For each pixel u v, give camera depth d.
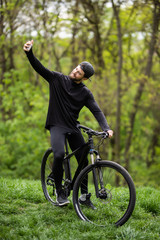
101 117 4.20
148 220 4.18
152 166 18.88
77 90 4.16
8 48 12.75
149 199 4.84
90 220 4.02
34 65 3.99
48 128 4.25
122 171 3.71
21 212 4.17
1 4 10.19
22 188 5.02
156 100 14.57
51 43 12.31
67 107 4.11
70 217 4.01
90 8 13.01
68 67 15.47
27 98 13.25
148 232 3.73
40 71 4.05
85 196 4.30
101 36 15.16
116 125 13.95
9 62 14.31
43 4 10.58
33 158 15.48
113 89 14.69
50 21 10.84
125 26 13.38
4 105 13.91
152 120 16.30
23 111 13.58
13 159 16.72
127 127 16.55
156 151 18.72
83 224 3.73
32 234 3.48
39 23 10.87
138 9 11.55
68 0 11.57
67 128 4.12
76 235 3.48
